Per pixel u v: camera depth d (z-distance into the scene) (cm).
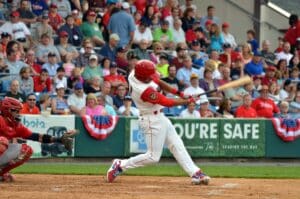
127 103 3962
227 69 4453
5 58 4088
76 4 4875
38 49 4244
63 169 3195
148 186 2489
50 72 4128
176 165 3600
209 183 2628
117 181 2659
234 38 5553
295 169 3544
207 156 3916
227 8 5569
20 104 2514
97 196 2167
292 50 5303
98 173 2994
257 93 4541
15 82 3719
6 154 2511
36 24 4466
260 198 2214
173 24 4934
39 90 3969
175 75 4259
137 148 3819
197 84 4119
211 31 5091
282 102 4303
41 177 2784
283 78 4900
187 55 4466
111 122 3778
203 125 3900
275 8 5725
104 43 4638
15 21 4350
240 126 3975
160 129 2559
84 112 3800
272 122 4044
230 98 4344
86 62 4334
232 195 2269
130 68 4312
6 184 2486
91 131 3734
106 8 4978
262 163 3959
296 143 4097
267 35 5706
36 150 3622
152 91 2511
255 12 5622
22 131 2541
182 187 2472
